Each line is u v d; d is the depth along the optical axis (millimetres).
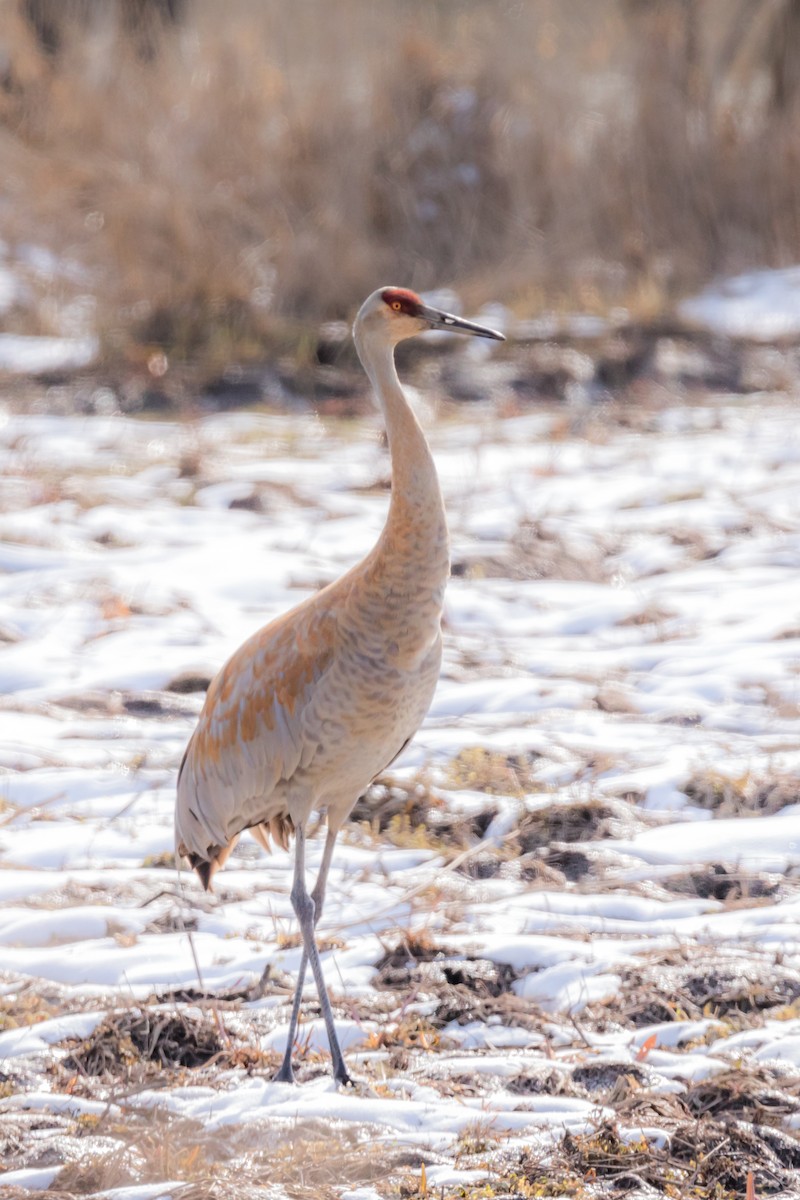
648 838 10133
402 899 9352
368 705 7750
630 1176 6379
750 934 8836
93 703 12547
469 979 8406
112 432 21156
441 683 12961
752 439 20359
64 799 10930
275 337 23688
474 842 10297
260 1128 6762
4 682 12992
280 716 7859
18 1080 7418
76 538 16719
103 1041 7746
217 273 23875
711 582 15180
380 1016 8102
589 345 23719
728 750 11367
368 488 18594
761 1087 7051
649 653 13469
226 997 8312
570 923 9047
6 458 19641
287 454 20156
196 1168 6406
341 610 7738
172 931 9125
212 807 8297
